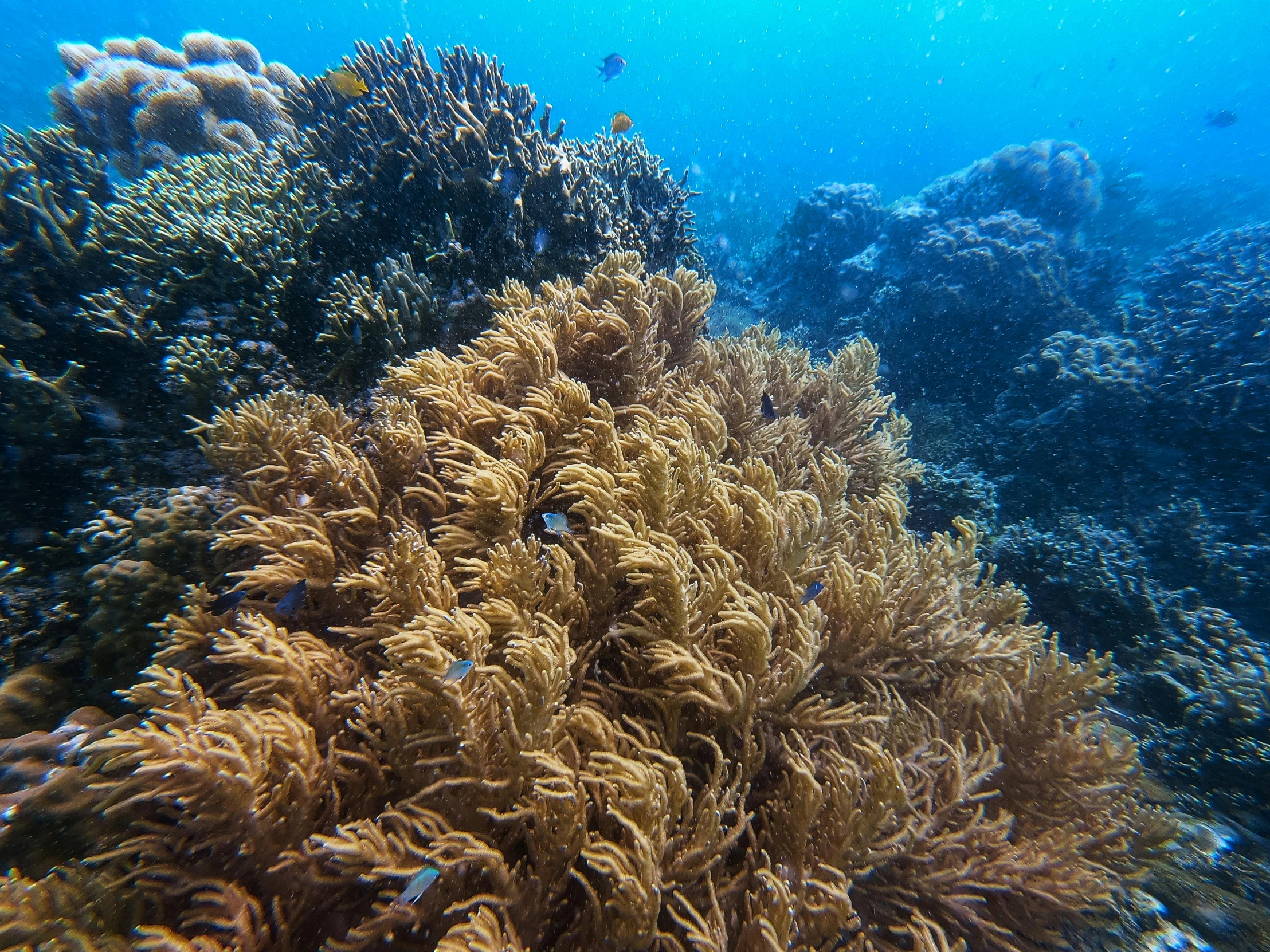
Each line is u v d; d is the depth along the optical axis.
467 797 2.42
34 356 4.59
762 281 15.31
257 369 5.06
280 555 3.20
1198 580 7.03
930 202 13.67
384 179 6.05
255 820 2.19
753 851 2.55
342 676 2.88
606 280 5.24
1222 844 4.14
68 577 3.84
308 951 2.28
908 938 2.80
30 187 4.95
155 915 2.29
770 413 5.01
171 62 11.30
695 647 2.90
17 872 2.19
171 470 4.68
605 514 3.19
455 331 5.88
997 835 3.12
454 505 3.76
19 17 58.19
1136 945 3.29
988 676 3.86
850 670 3.51
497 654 2.83
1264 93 89.06
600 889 2.30
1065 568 6.68
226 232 5.35
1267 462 7.33
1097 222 21.86
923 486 7.79
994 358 10.28
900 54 91.75
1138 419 8.05
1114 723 5.51
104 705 3.35
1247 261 9.26
